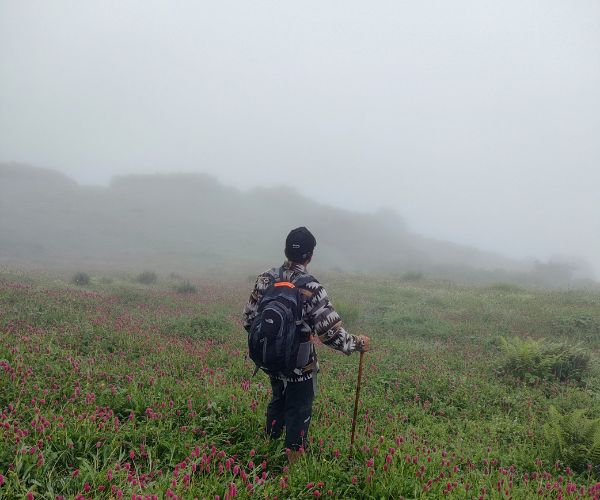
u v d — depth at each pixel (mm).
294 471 3338
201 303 14203
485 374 7973
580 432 4555
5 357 5398
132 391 4609
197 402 4598
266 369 3258
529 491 3510
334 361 7910
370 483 3338
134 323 9336
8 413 3768
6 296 10414
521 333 12250
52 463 3137
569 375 8023
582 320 13312
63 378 4914
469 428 5488
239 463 3527
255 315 3484
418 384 6949
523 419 6035
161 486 2924
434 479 3482
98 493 2857
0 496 2602
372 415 5445
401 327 12648
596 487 3598
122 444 3574
